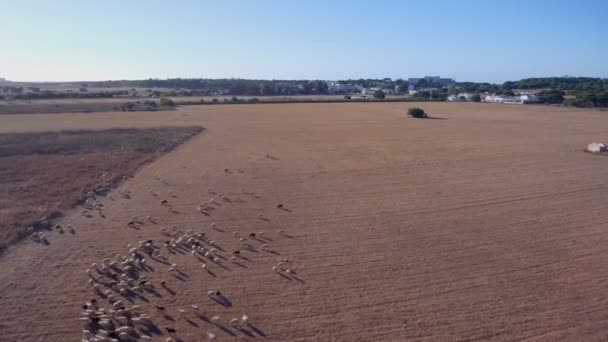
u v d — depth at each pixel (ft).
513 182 134.62
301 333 57.06
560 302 65.00
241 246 84.33
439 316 61.11
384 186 128.47
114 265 74.69
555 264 77.61
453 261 78.54
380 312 61.98
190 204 108.88
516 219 100.89
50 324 57.98
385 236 89.86
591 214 104.83
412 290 68.18
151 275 72.28
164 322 59.21
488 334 57.11
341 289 68.33
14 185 120.06
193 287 68.64
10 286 67.10
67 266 74.02
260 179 134.72
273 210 105.50
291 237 89.10
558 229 94.79
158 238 87.25
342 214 103.14
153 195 115.34
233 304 63.82
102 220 96.22
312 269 75.10
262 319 60.08
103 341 54.60
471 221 99.19
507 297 66.33
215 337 56.03
